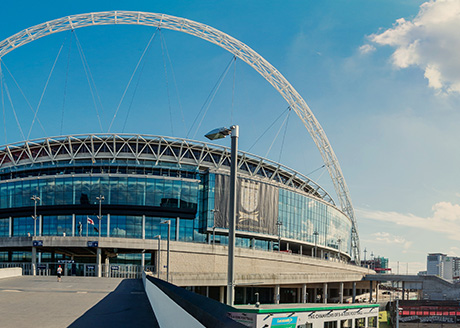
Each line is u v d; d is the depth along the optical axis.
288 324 41.09
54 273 81.06
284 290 118.50
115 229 109.06
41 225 110.44
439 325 103.38
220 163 124.94
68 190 109.06
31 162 121.69
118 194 109.00
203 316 8.56
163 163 122.50
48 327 16.28
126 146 123.12
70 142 121.00
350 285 150.62
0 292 34.03
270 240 128.50
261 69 140.62
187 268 85.56
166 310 14.52
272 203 126.56
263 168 135.88
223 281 80.44
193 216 114.00
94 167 118.69
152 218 111.44
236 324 6.54
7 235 113.00
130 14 122.69
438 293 141.50
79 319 18.72
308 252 153.00
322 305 52.06
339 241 157.12
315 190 157.00
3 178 125.69
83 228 108.44
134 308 23.41
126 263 105.62
